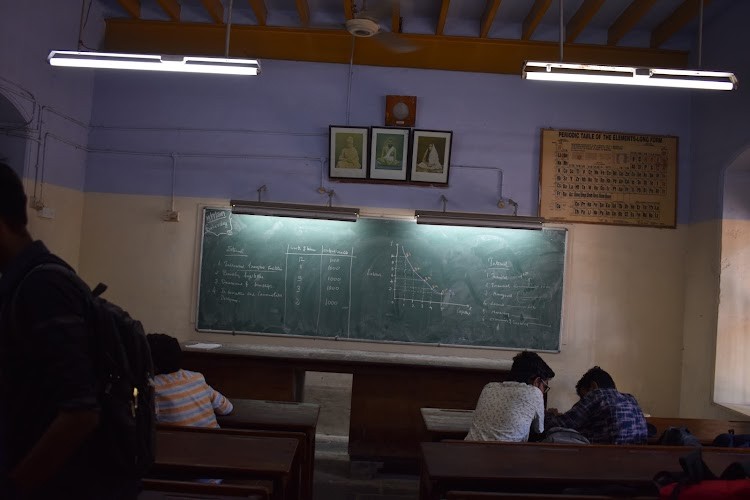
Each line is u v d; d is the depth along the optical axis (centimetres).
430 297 541
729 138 479
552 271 538
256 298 542
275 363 457
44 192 473
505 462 233
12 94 416
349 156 539
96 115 548
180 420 263
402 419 455
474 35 539
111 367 126
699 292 513
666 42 541
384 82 548
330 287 543
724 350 480
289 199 546
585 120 545
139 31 548
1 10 397
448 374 456
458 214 511
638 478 219
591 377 323
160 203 546
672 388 534
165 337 271
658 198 540
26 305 115
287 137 548
